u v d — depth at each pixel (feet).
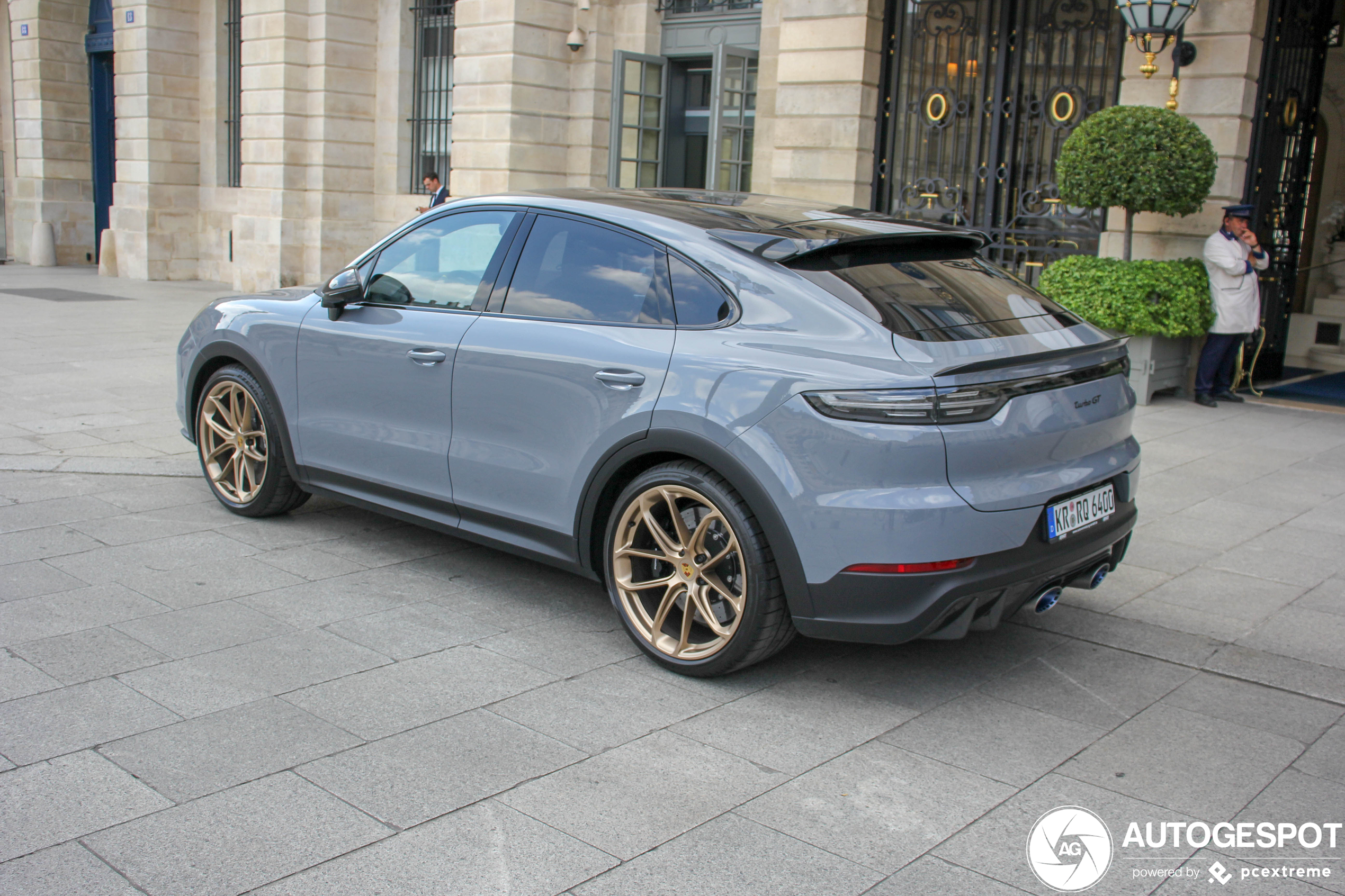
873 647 13.32
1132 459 12.60
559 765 10.15
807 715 11.39
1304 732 11.32
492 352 13.35
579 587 15.06
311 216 55.57
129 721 10.68
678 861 8.68
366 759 10.10
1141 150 27.71
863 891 8.35
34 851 8.49
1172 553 17.21
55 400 26.20
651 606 12.67
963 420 10.42
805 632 11.12
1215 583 15.83
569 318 12.96
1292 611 14.78
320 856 8.56
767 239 12.01
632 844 8.89
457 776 9.87
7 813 9.01
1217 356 29.84
